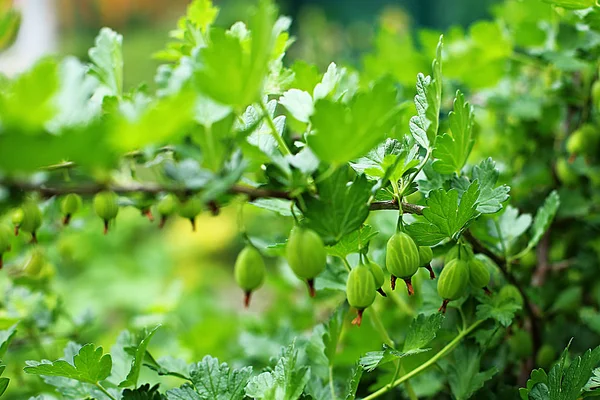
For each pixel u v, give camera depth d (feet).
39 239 2.83
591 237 2.99
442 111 2.88
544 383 2.38
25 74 2.07
